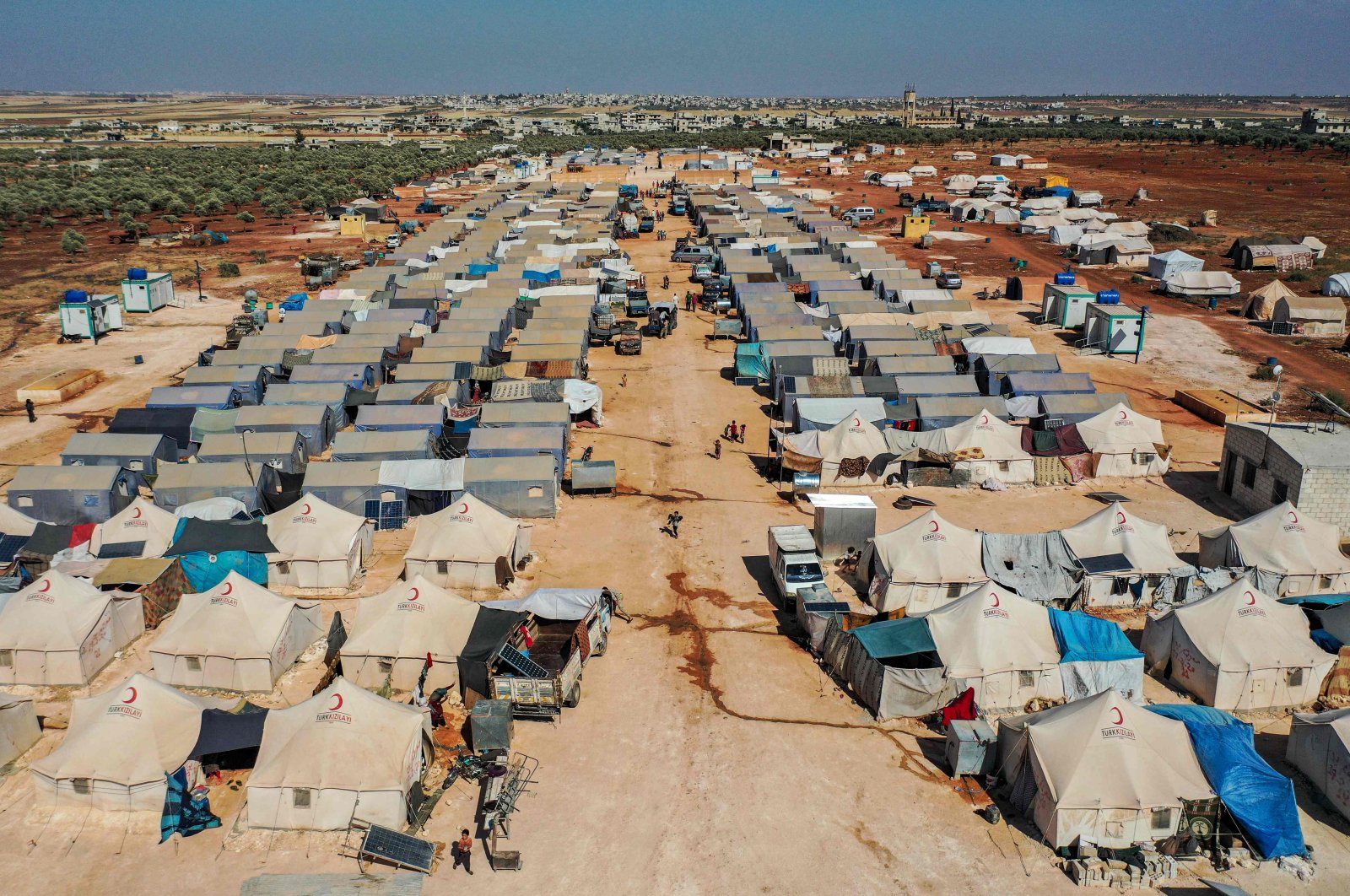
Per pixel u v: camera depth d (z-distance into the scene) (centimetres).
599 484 5725
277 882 2784
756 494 5816
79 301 9488
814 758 3428
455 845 2978
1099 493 5806
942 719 3603
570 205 17138
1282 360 8412
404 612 3909
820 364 7306
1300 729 3328
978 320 8688
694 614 4447
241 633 3859
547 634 4144
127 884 2852
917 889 2827
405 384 6944
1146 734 3130
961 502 5672
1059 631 3834
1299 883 2848
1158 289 11312
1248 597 3825
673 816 3128
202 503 5144
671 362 8738
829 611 4166
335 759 3078
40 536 4838
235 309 10862
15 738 3431
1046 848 2997
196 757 3189
